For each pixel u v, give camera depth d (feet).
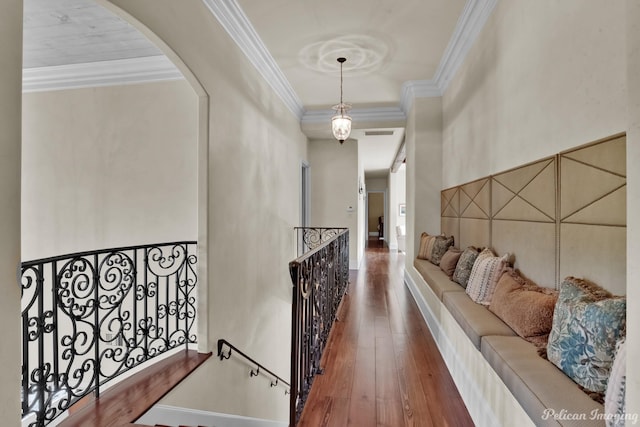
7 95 3.48
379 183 48.93
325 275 9.66
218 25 9.02
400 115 18.53
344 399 7.04
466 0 9.12
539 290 5.97
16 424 3.49
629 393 2.62
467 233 11.05
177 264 11.05
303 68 13.48
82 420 5.78
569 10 5.56
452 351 7.94
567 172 5.58
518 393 4.26
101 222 11.46
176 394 7.06
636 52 2.53
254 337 11.80
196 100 11.00
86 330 11.16
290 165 17.56
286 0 9.16
